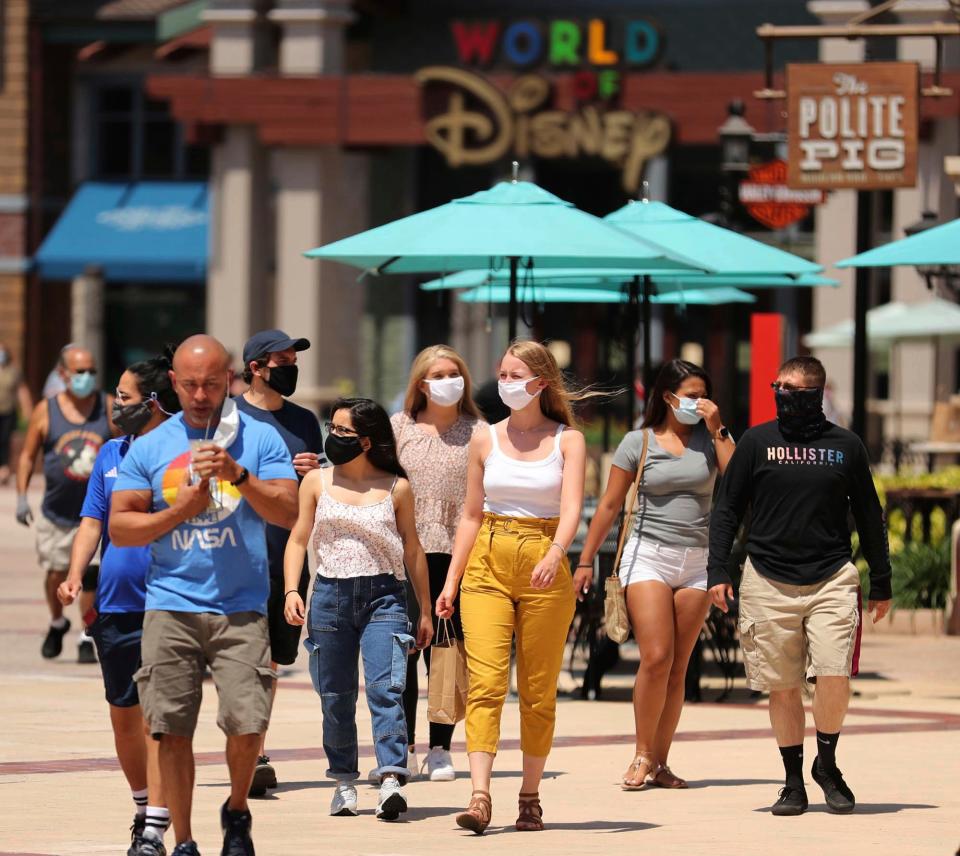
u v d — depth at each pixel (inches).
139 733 1086.4
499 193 1782.7
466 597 1216.2
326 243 4340.6
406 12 4763.8
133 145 5462.6
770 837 1165.1
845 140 2265.0
